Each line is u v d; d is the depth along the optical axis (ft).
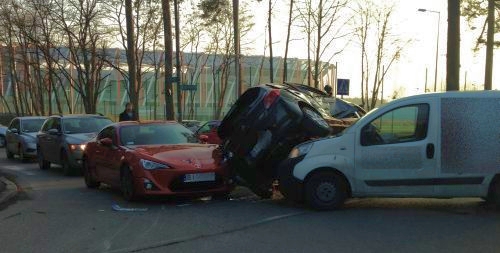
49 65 118.01
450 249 21.07
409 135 28.63
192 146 35.40
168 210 30.42
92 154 40.37
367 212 28.58
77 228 26.22
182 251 21.50
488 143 27.89
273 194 34.91
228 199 34.19
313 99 35.50
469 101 28.14
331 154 29.04
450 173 28.04
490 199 28.27
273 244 22.25
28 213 30.48
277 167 32.58
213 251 21.39
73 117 54.70
